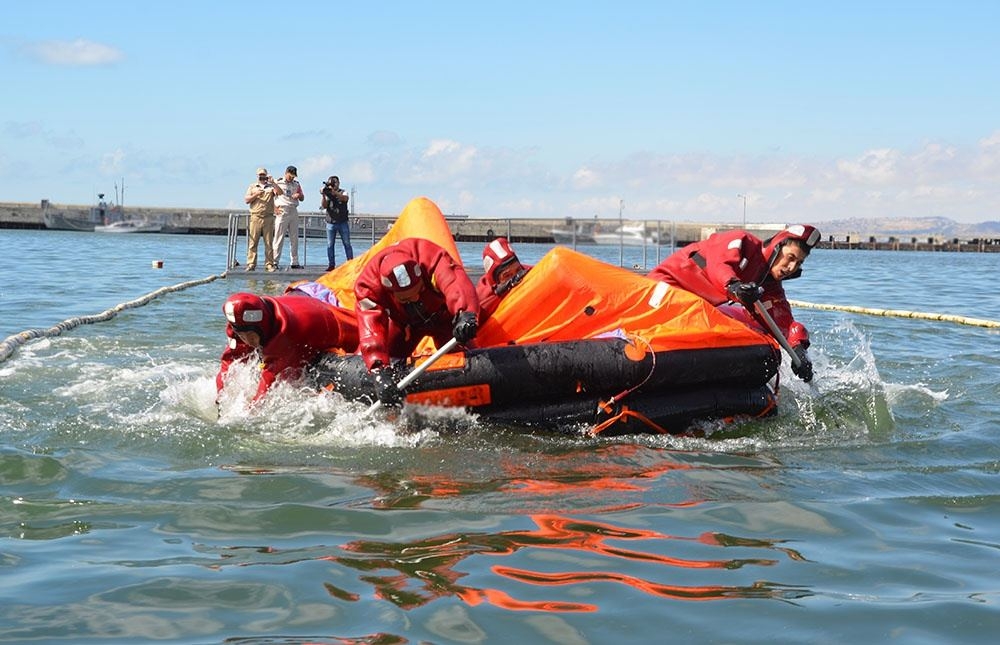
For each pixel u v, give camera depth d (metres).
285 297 7.62
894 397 8.57
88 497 5.41
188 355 10.16
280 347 7.37
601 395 7.12
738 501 5.51
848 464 6.40
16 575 4.30
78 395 7.98
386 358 7.08
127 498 5.40
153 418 7.27
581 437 7.02
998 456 6.65
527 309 7.44
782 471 6.20
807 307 17.78
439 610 3.98
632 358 7.09
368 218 24.31
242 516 5.12
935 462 6.48
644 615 3.97
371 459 6.32
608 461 6.38
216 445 6.58
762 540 4.88
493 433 6.98
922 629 3.89
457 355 7.01
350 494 5.54
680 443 6.93
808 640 3.78
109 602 4.03
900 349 11.67
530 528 4.99
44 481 5.68
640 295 7.51
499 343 7.45
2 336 10.94
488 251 7.69
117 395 8.02
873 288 23.06
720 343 7.38
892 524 5.16
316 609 3.99
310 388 7.38
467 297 6.90
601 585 4.26
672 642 3.75
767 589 4.26
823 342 12.32
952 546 4.85
